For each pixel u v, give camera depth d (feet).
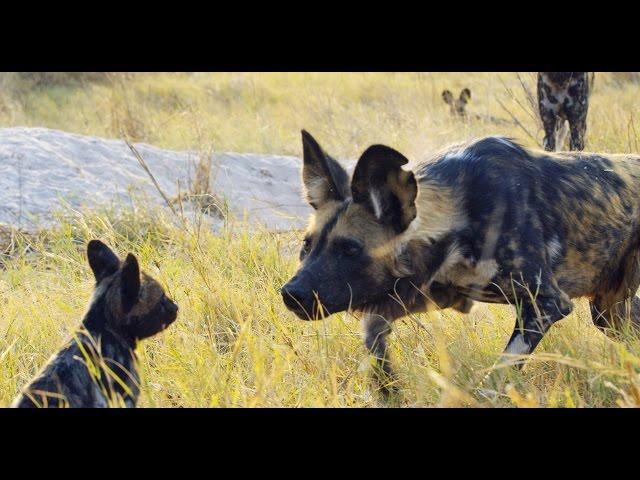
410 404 28.99
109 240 43.45
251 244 42.34
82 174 53.83
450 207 29.86
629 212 32.58
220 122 83.87
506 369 29.09
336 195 29.32
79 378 25.25
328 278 28.63
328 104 89.10
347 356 32.30
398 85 108.47
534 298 29.68
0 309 36.68
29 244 44.47
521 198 30.04
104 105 93.76
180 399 28.73
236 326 34.04
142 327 27.35
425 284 29.91
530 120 75.46
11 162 53.47
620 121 62.03
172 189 55.31
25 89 108.99
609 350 30.01
